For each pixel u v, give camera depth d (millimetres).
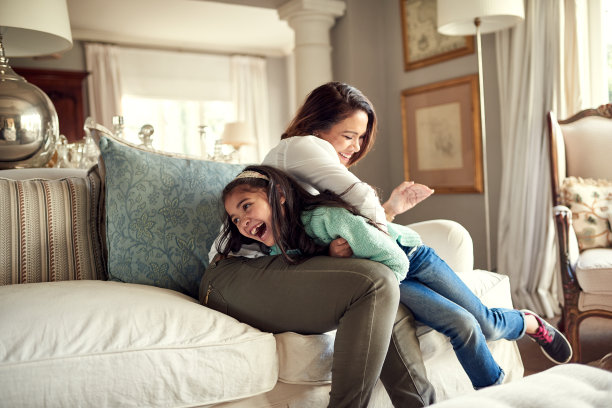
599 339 2715
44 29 2102
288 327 1346
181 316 1276
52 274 1600
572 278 2320
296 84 4793
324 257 1334
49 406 1067
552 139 2678
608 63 3412
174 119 7621
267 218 1368
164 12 6207
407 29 4547
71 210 1677
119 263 1606
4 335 1098
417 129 4520
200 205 1713
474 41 3992
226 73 7773
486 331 1608
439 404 761
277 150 1520
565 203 2602
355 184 1382
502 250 3643
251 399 1291
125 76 7121
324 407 1389
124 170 1671
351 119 1611
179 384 1172
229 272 1469
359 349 1194
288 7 4707
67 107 6477
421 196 1686
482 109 3412
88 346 1123
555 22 3299
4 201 1577
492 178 3938
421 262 1545
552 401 731
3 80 2049
